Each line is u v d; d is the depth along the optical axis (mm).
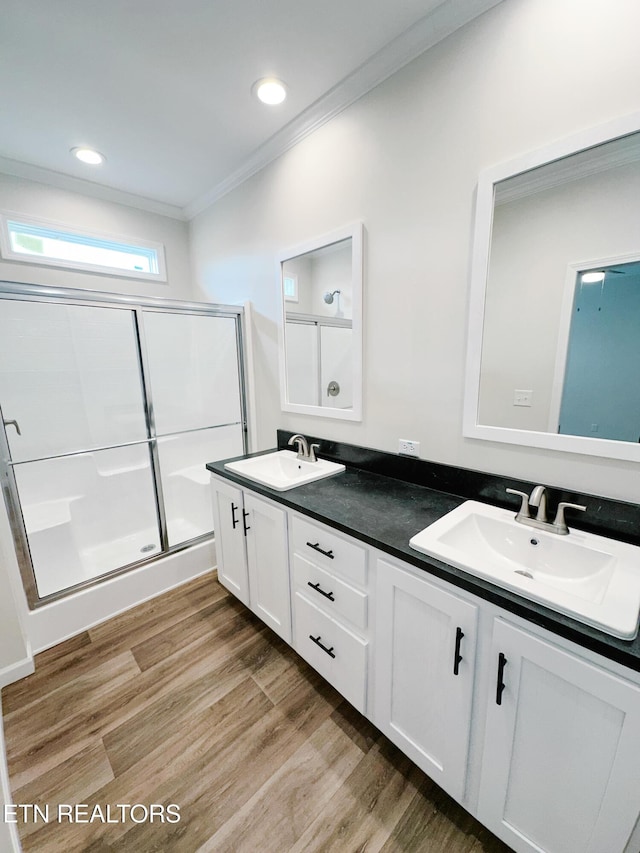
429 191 1424
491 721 934
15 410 2236
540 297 1206
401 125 1473
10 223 2334
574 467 1189
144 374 2311
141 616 2039
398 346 1634
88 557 2441
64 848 1047
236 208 2488
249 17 1283
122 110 1775
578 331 1148
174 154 2168
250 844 1046
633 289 1044
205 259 2916
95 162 2248
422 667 1076
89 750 1312
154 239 2918
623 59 974
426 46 1348
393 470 1731
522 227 1212
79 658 1737
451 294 1419
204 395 2883
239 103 1734
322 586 1399
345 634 1324
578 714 783
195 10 1254
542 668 819
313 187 1900
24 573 1773
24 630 1734
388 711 1218
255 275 2428
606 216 1065
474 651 937
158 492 2383
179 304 2312
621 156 1022
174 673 1645
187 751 1304
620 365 1088
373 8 1253
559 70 1075
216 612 2068
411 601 1070
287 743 1327
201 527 2775
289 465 2143
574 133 1068
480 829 1070
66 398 2412
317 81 1597
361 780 1202
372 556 1173
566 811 838
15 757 1290
